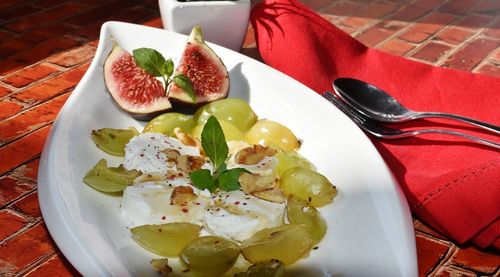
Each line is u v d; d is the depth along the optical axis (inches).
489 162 19.5
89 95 22.4
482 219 18.8
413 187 19.7
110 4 33.0
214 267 17.1
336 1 33.8
